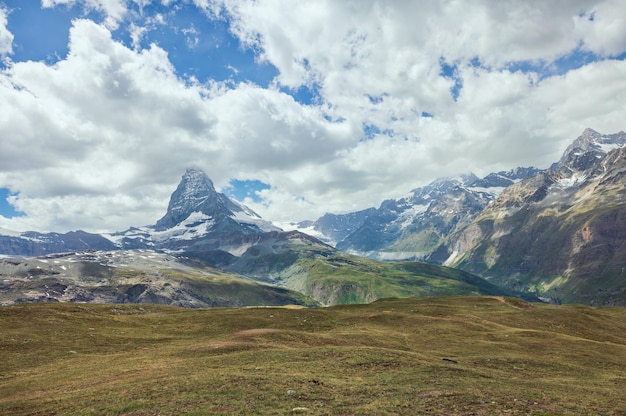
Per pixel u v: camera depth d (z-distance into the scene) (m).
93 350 74.19
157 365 59.50
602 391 50.00
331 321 116.19
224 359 62.38
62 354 70.50
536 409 38.34
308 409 37.53
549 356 79.19
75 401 42.56
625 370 70.06
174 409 37.97
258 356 64.06
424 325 107.69
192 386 45.59
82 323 95.81
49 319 95.44
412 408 38.22
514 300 166.25
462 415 36.09
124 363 62.47
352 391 44.75
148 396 42.41
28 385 51.72
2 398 46.84
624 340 111.25
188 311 133.25
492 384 50.47
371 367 58.78
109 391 45.47
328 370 55.94
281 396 41.94
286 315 120.44
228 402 39.69
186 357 66.50
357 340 85.88
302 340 81.75
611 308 183.12
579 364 73.38
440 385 48.28
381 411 37.03
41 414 39.22
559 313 137.00
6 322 89.62
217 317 113.62
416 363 61.97
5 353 68.94
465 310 140.38
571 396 45.47
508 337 94.88
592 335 115.00
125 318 108.44
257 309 137.25
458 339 92.88
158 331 95.25
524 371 64.19
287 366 57.53
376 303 162.00
